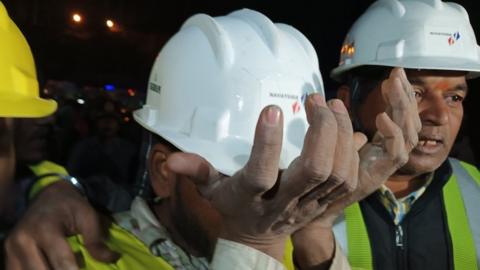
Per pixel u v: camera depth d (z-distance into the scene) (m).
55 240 0.96
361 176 0.98
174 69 1.20
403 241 1.54
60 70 6.44
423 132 1.52
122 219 1.14
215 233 1.07
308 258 1.13
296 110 1.16
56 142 2.06
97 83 6.64
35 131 1.13
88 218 1.04
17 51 1.05
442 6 1.71
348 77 1.83
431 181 1.60
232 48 1.16
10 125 0.99
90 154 3.40
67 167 3.35
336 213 1.09
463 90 1.60
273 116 0.69
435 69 1.55
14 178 0.99
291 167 0.76
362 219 1.54
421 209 1.57
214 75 1.15
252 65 1.15
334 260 1.13
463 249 1.57
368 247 1.52
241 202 0.80
